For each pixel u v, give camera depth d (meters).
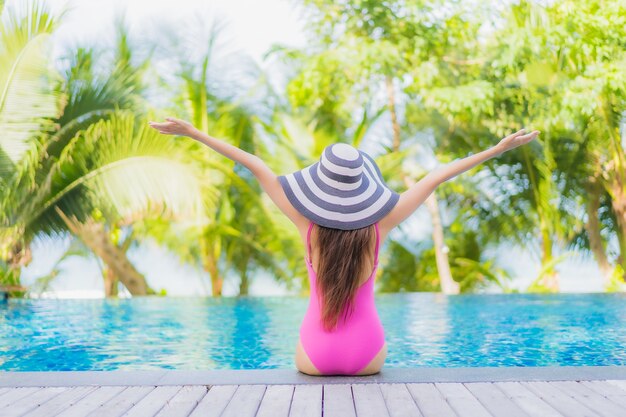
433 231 12.58
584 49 12.33
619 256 12.79
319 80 12.73
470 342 5.59
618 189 12.43
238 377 3.22
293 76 13.43
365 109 13.03
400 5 12.91
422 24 12.85
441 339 5.80
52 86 10.57
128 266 12.23
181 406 2.69
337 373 3.28
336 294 3.22
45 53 10.53
